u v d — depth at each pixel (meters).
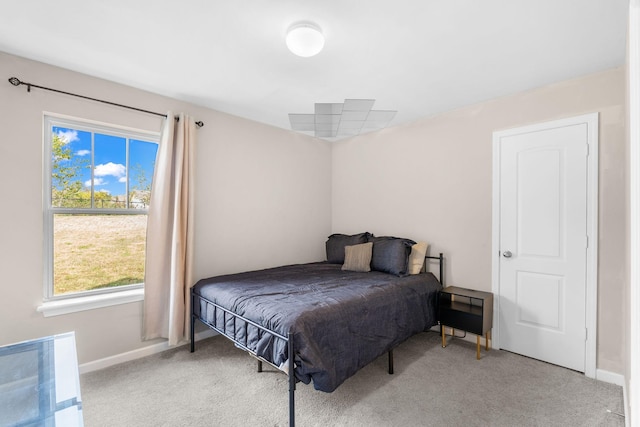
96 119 2.35
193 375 2.26
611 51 1.98
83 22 1.69
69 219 2.31
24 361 1.20
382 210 3.71
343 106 2.99
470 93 2.67
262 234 3.49
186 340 2.72
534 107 2.57
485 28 1.73
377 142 3.76
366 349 2.05
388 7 1.55
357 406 1.91
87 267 2.40
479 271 2.89
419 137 3.36
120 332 2.45
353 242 3.58
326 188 4.23
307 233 3.99
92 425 1.72
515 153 2.68
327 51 1.98
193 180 2.74
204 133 2.99
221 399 1.97
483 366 2.43
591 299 2.28
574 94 2.38
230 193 3.20
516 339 2.66
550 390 2.09
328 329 1.85
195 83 2.47
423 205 3.32
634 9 1.01
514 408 1.89
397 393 2.05
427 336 3.09
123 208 2.57
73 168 2.32
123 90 2.48
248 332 2.00
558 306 2.44
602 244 2.25
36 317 2.09
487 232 2.85
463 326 2.67
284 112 3.16
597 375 2.24
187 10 1.58
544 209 2.52
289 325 1.71
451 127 3.10
